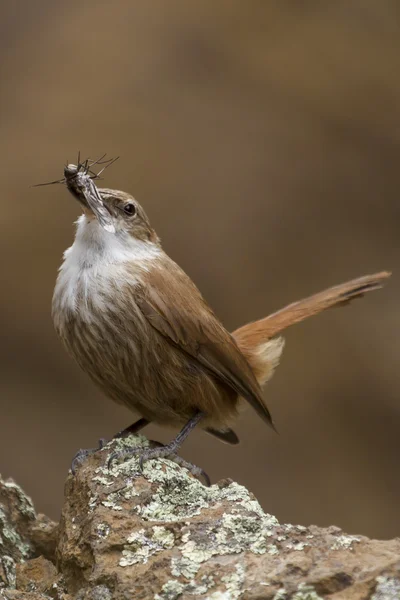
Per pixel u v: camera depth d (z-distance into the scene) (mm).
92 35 19359
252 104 17781
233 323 14664
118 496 5223
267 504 12727
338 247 15797
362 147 17422
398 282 15625
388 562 4402
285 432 13594
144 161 16516
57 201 16078
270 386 14086
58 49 19109
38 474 12734
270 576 4430
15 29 20000
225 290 14977
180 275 6688
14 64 18969
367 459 13539
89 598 4637
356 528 12695
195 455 13062
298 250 15664
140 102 17672
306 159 17031
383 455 13656
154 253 6695
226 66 18500
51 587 5023
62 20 20031
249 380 6879
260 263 15352
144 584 4570
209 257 15320
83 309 6270
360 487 13156
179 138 16984
